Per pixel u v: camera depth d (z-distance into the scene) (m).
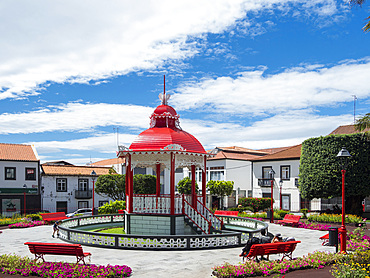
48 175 49.41
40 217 31.06
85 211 40.69
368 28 16.67
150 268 12.50
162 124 21.67
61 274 11.03
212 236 16.41
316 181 35.53
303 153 37.69
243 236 17.72
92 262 13.39
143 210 20.31
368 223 29.95
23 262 12.29
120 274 11.34
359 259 12.66
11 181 45.59
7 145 48.94
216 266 12.28
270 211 30.39
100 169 57.12
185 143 20.48
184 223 19.69
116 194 49.50
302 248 17.12
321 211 40.53
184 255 14.73
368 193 34.34
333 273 10.73
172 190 19.50
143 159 20.17
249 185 61.12
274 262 12.45
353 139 34.34
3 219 30.70
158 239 16.03
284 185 48.28
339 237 18.03
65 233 19.16
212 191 52.22
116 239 16.34
